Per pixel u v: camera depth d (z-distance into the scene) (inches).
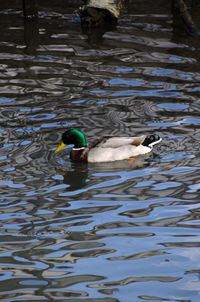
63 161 498.3
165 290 299.6
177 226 372.5
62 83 674.8
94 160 496.4
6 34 863.7
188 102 610.9
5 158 490.6
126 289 301.3
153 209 399.2
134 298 292.4
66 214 394.9
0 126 556.7
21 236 363.3
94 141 508.7
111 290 300.5
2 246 350.3
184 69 711.1
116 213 394.9
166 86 658.8
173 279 310.0
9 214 395.5
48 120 571.8
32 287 303.9
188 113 581.3
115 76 693.3
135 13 959.6
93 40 828.6
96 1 894.4
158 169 471.2
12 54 777.6
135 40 823.7
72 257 335.6
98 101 619.5
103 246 348.8
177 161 482.9
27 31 876.0
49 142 523.8
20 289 302.0
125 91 645.9
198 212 391.9
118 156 498.3
